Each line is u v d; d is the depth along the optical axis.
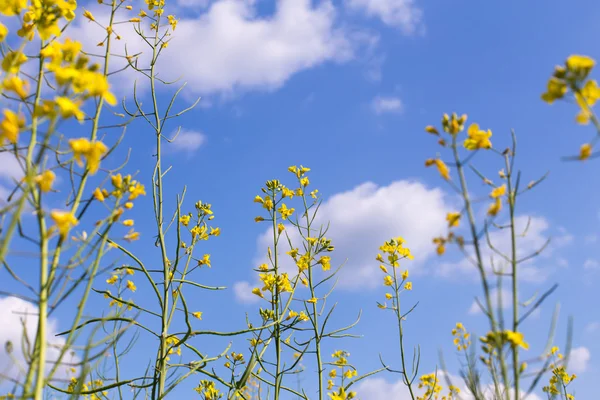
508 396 0.51
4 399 0.51
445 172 0.55
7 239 0.48
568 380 1.27
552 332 0.51
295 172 1.17
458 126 0.55
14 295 0.51
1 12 0.57
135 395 0.83
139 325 0.87
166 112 0.98
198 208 1.08
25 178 0.50
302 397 1.01
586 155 0.49
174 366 0.84
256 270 1.02
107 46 0.72
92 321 0.75
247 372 0.87
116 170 0.56
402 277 1.23
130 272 0.99
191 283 0.92
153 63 1.01
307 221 1.13
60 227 0.52
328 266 1.08
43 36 0.57
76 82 0.52
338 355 1.26
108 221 0.55
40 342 0.51
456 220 0.54
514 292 0.53
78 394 0.52
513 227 0.54
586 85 0.51
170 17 1.06
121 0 0.75
